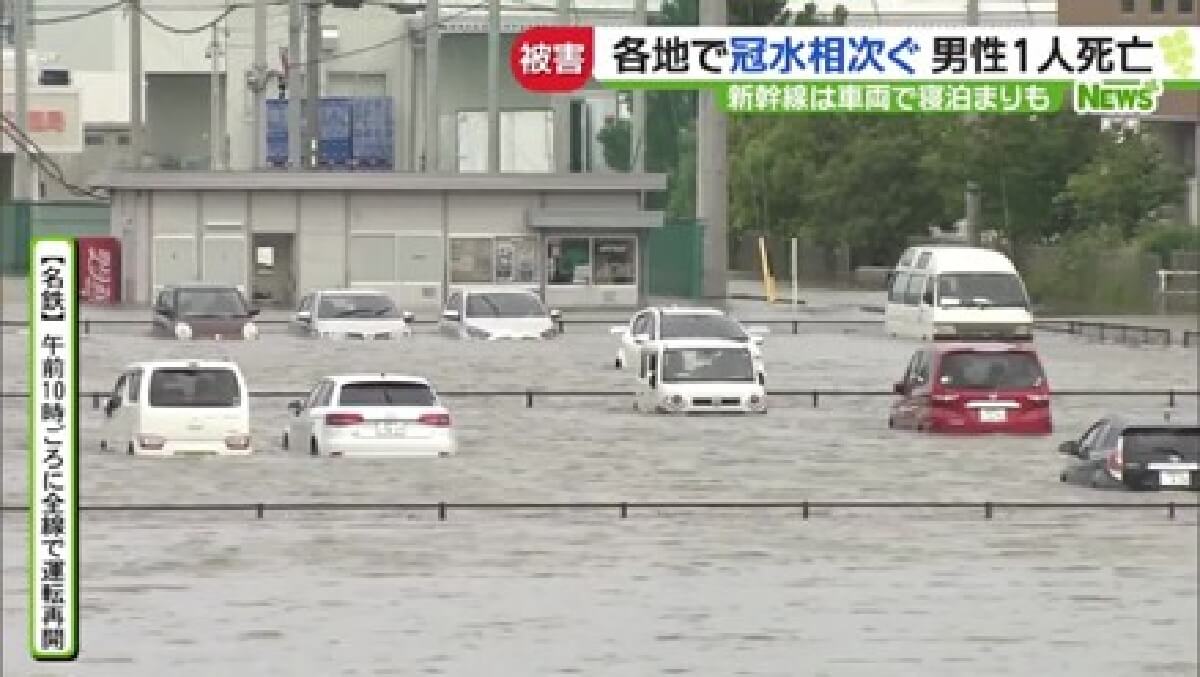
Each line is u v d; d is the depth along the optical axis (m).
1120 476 125.44
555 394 178.12
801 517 117.25
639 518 116.88
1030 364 156.50
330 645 82.06
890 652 81.38
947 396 155.38
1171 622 88.00
